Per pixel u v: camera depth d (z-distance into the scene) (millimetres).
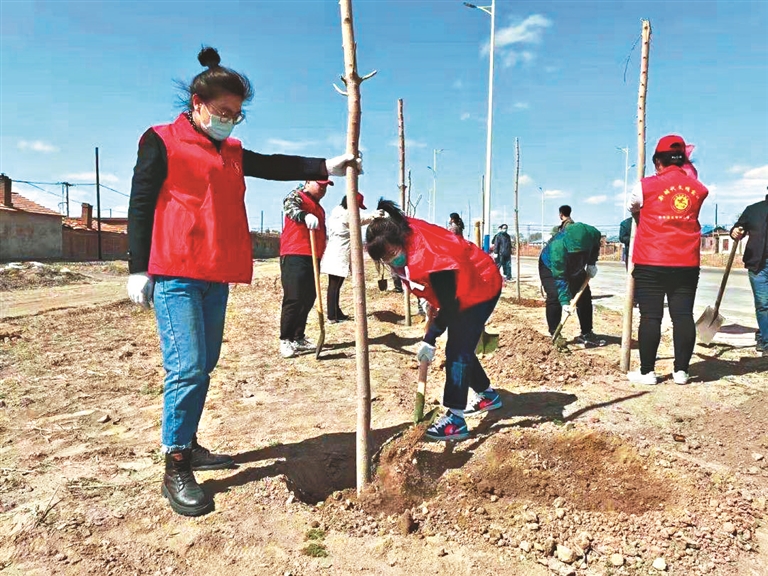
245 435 3928
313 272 6242
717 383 4984
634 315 9188
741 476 3393
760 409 4277
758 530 2850
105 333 7629
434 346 3688
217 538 2627
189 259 2830
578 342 6852
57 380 5211
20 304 11516
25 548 2529
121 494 3016
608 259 47250
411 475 3303
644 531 2818
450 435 3754
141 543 2586
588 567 2562
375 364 5867
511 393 4801
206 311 3084
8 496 3004
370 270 18078
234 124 2943
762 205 6094
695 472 3365
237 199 3035
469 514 2967
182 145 2836
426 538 2740
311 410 4438
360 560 2541
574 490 3338
